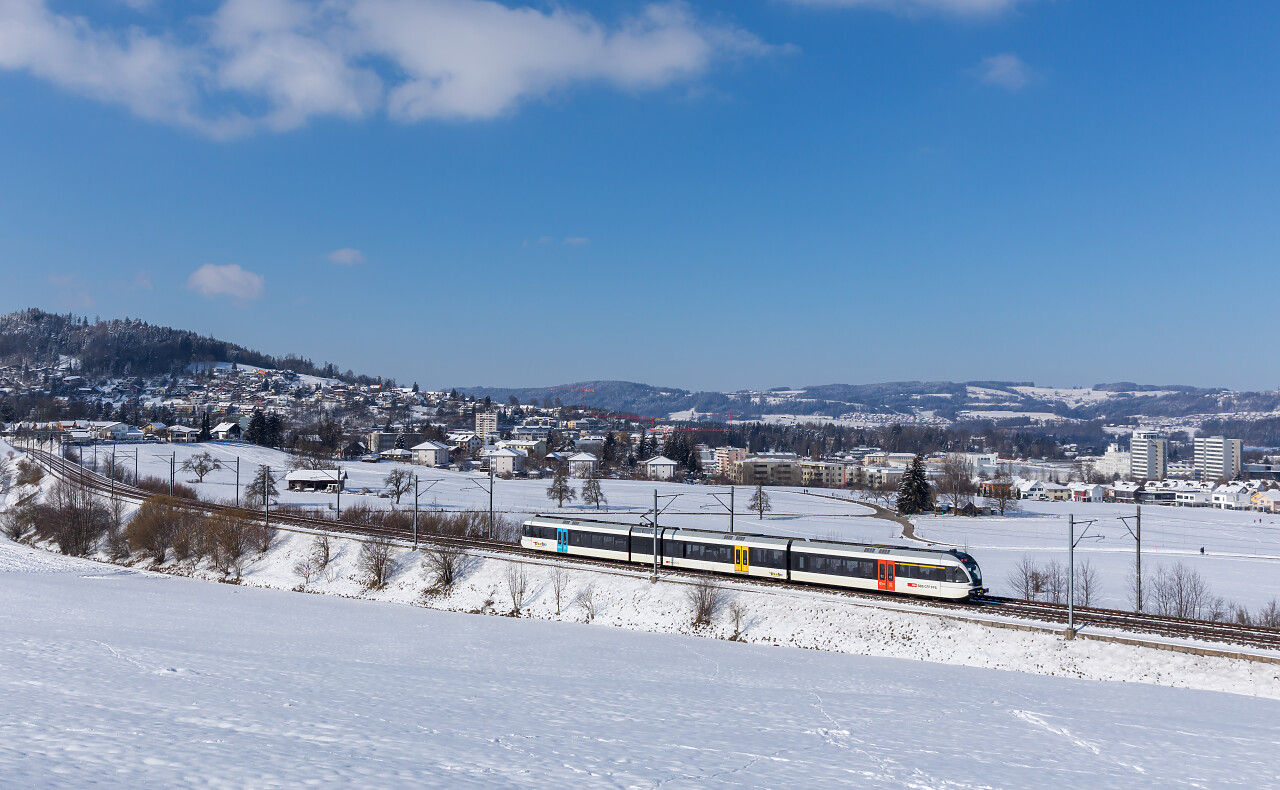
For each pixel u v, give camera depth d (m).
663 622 69.75
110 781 16.89
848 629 62.66
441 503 170.62
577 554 87.25
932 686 49.22
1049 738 34.75
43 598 79.50
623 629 69.81
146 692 32.16
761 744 29.72
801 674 52.78
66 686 32.22
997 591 85.25
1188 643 52.25
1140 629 56.19
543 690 42.62
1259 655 49.25
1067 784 25.98
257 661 48.53
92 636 55.75
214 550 101.00
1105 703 44.62
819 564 71.19
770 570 73.88
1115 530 152.38
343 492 193.50
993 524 160.00
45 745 20.03
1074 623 57.78
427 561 87.94
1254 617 73.19
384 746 23.73
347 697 35.47
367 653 58.06
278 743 22.81
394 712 31.70
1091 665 52.75
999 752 31.14
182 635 61.91
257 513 119.88
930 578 65.31
